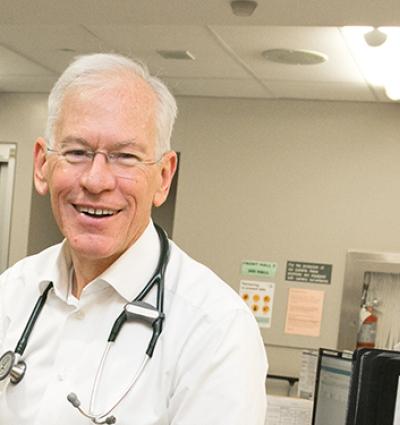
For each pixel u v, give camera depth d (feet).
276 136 12.46
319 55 9.09
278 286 12.46
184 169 12.82
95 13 7.46
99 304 3.85
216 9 6.98
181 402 3.48
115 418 3.49
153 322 3.67
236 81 11.23
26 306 4.18
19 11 7.57
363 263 12.05
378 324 12.07
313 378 8.00
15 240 13.78
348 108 12.16
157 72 11.00
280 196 12.46
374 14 6.77
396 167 11.97
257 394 3.52
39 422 3.60
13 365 3.86
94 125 3.42
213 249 12.71
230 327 3.52
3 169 14.10
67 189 3.51
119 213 3.54
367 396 2.61
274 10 6.85
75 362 3.73
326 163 12.27
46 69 11.27
